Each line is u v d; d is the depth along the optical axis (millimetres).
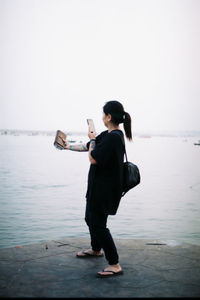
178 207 15031
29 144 92312
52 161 41750
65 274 2957
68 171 30234
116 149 2818
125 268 3115
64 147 3215
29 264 3189
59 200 16312
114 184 2863
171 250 3652
